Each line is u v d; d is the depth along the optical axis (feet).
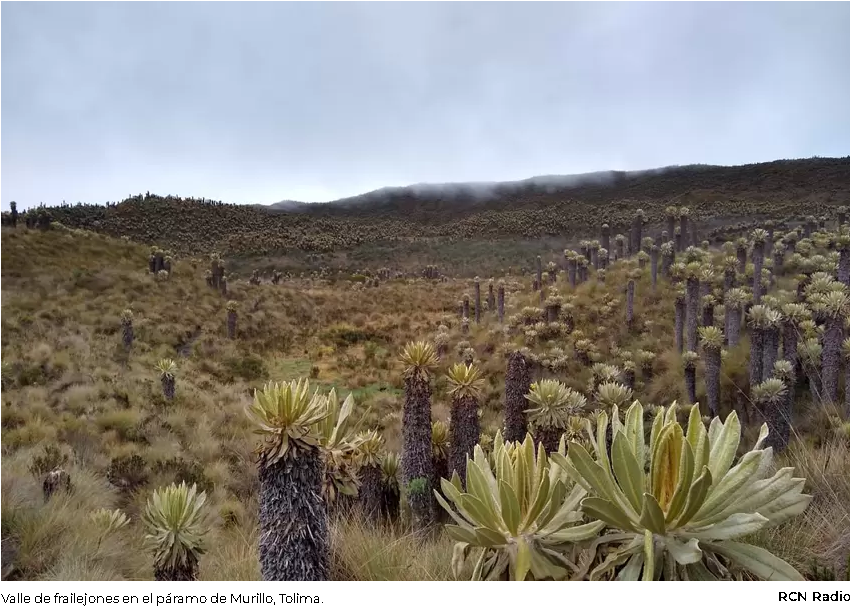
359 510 12.28
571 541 4.54
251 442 28.53
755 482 4.25
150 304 62.44
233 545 13.14
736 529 3.96
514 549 4.40
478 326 53.57
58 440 23.82
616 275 51.70
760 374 23.35
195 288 73.56
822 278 28.04
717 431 4.79
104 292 62.34
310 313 78.13
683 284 41.42
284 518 7.24
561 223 219.41
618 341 38.50
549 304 43.39
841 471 8.25
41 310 50.08
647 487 4.34
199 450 26.37
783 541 6.40
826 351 19.61
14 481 16.12
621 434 4.28
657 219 173.99
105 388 33.19
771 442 18.37
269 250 195.42
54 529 13.67
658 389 29.48
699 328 29.14
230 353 52.54
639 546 4.15
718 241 81.97
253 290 82.69
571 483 5.15
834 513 6.97
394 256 188.96
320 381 45.47
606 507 4.07
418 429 13.12
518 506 4.37
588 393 28.94
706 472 3.74
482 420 27.55
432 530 12.28
